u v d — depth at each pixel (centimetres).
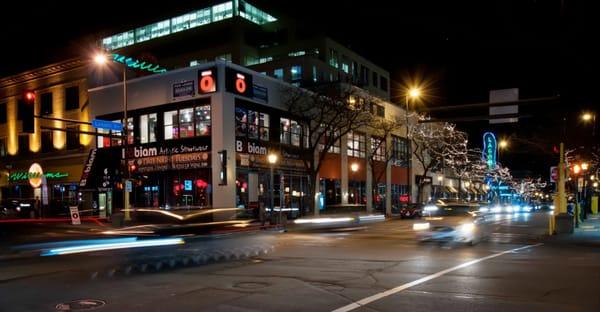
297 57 6475
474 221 2956
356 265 1447
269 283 1156
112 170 3484
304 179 4509
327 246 2008
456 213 3089
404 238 2370
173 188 3909
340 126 4284
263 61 7488
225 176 3388
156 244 1593
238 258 1617
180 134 3884
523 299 960
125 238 1634
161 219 1692
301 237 2470
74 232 3081
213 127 3666
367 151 5522
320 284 1140
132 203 4119
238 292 1052
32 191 5112
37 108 5031
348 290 1066
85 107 4622
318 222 3194
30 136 5112
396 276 1242
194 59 7625
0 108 5438
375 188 5350
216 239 1717
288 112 4300
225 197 3606
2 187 5359
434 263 1473
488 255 1661
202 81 3716
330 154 4875
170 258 1603
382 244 2081
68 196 4725
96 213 4469
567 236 2364
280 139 4272
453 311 869
